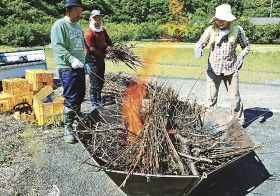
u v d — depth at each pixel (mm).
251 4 45000
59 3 38938
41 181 4629
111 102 6398
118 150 4398
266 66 14750
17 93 7098
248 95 9055
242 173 4930
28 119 6641
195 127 4898
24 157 5246
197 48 5746
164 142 4109
